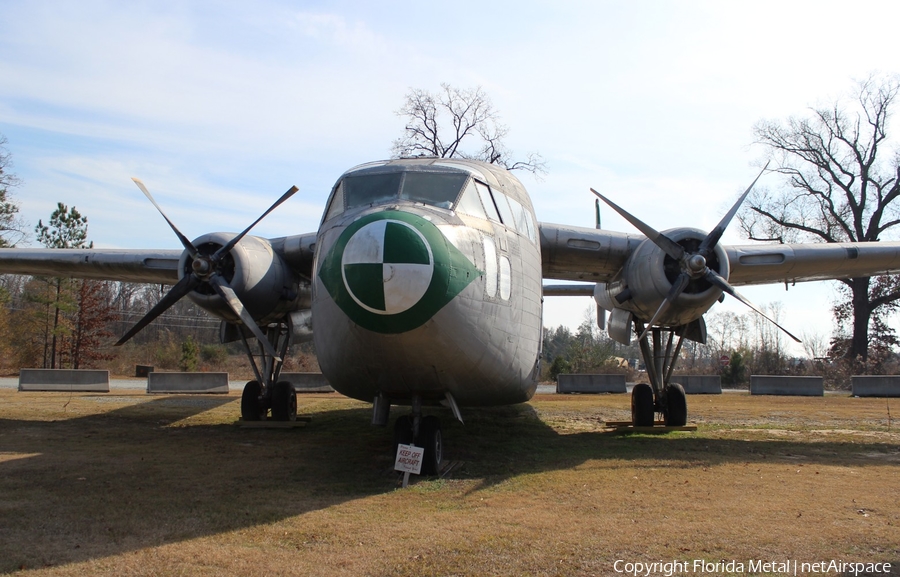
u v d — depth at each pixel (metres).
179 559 4.66
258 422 12.43
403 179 8.18
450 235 7.03
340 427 12.32
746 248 12.00
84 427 11.90
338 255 6.70
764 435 11.54
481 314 7.23
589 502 6.38
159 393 20.17
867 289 35.66
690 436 11.38
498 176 9.36
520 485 7.18
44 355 38.22
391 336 6.59
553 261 12.15
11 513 5.86
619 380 23.08
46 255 13.07
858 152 35.81
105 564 4.54
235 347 60.56
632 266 11.26
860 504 6.25
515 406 16.55
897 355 40.97
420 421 7.94
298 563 4.58
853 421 13.80
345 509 6.11
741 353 37.56
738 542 5.04
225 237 10.98
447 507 6.21
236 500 6.45
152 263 12.82
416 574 4.38
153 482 7.27
